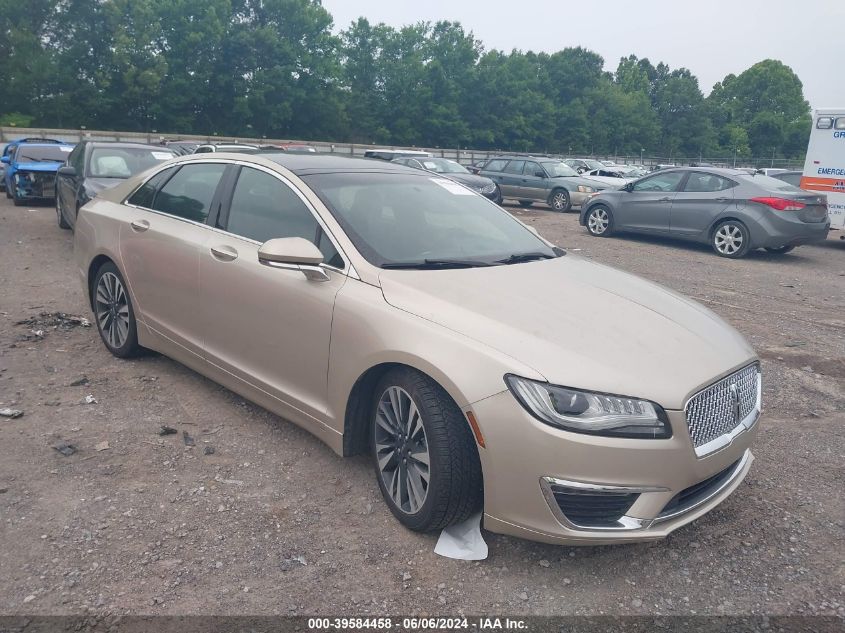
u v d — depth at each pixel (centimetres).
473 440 294
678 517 289
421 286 329
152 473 361
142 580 277
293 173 403
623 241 1387
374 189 410
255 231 403
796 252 1356
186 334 446
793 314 789
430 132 7169
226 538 308
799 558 314
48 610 257
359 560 298
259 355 390
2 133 3684
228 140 4584
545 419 269
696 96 11206
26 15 4803
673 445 273
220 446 395
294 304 361
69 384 471
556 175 2117
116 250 498
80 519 316
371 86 7069
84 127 4988
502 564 300
